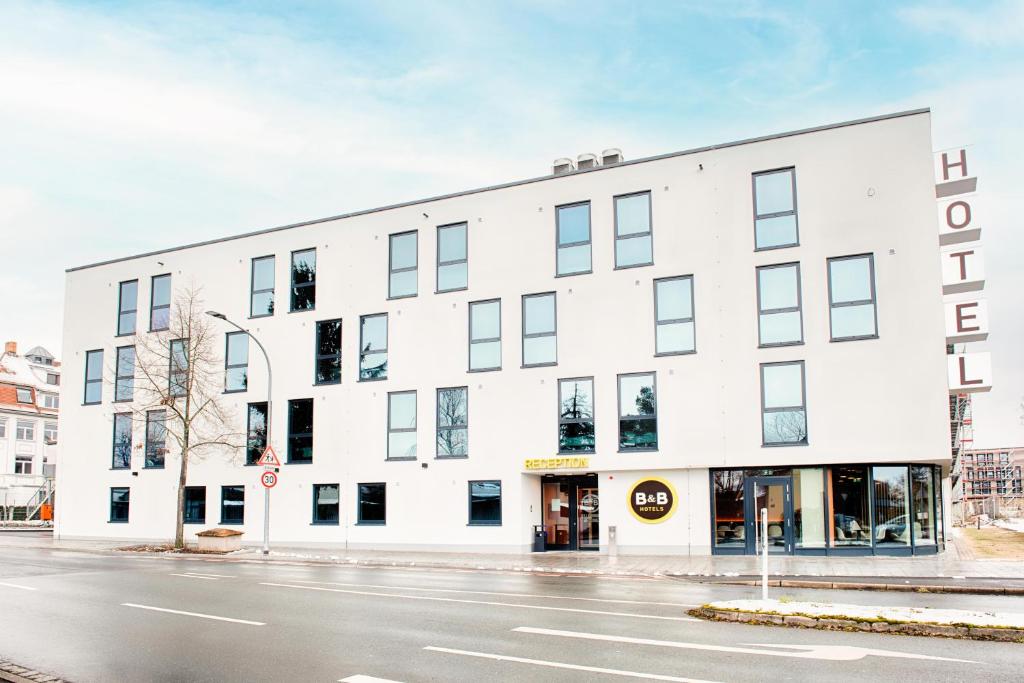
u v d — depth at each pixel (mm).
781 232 24406
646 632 10602
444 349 28531
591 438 25906
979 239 22984
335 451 29922
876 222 23391
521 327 27344
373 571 20812
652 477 25062
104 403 35625
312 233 31578
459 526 27359
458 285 28688
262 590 15789
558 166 30375
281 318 31734
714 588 16328
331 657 9172
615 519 25391
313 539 29875
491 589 16078
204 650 9664
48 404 75625
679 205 25594
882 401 22719
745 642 9836
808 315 23703
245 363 32344
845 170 23859
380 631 10844
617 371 25781
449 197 29141
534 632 10664
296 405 31172
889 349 22828
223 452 32188
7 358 76062
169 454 33594
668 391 24984
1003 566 19844
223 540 28234
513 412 27062
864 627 10594
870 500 22969
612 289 26188
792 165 24438
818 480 23500
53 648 9875
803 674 8117
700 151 25531
